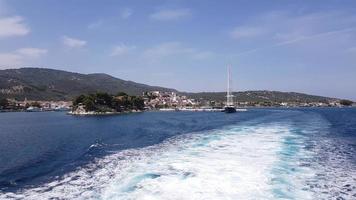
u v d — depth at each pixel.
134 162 30.67
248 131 56.12
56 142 51.41
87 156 35.56
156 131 65.69
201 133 56.16
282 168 26.83
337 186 22.34
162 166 28.17
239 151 34.47
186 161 29.94
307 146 38.06
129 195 20.48
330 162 29.47
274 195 20.31
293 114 140.38
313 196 20.36
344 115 135.75
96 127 83.44
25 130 79.69
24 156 38.03
